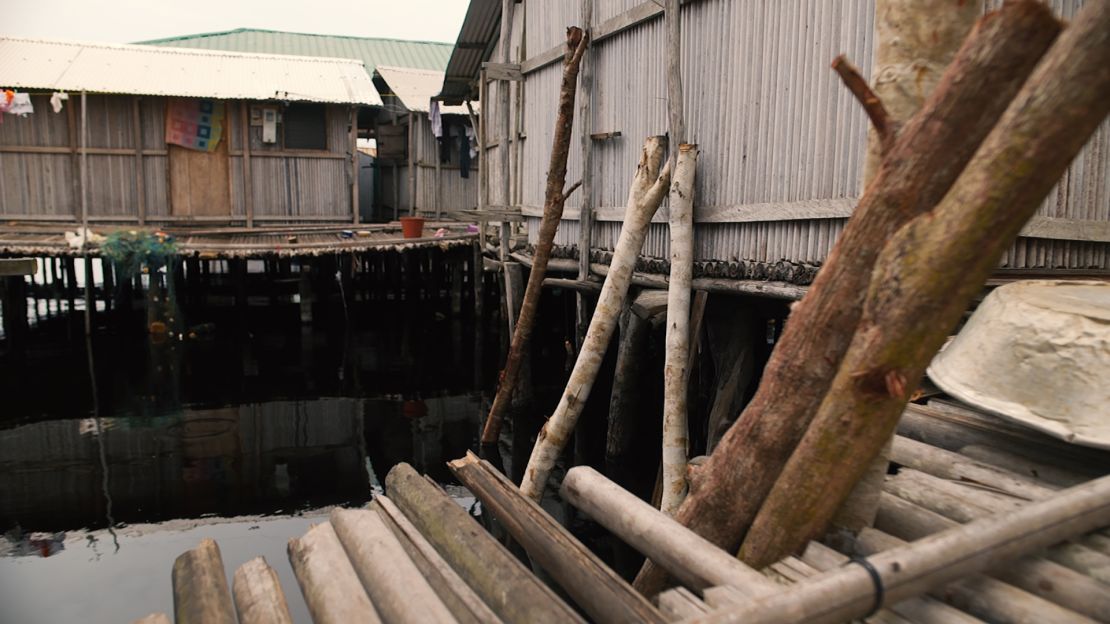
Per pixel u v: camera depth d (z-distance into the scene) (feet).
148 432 31.22
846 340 8.18
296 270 74.59
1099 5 5.83
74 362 42.52
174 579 9.96
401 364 43.21
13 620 16.92
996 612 6.88
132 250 45.55
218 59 60.85
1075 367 9.48
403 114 71.20
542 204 31.19
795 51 17.40
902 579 6.54
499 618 8.00
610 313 19.67
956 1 8.15
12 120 53.36
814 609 6.21
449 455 28.66
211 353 45.09
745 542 8.70
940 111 7.26
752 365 21.08
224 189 58.49
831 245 16.67
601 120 25.84
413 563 9.20
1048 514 7.39
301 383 38.93
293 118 59.47
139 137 55.77
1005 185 6.40
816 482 8.02
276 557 20.16
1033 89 6.20
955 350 11.46
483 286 52.85
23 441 30.01
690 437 23.15
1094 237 16.14
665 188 19.67
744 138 19.27
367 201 88.99
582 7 25.91
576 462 27.07
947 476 10.15
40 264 72.08
